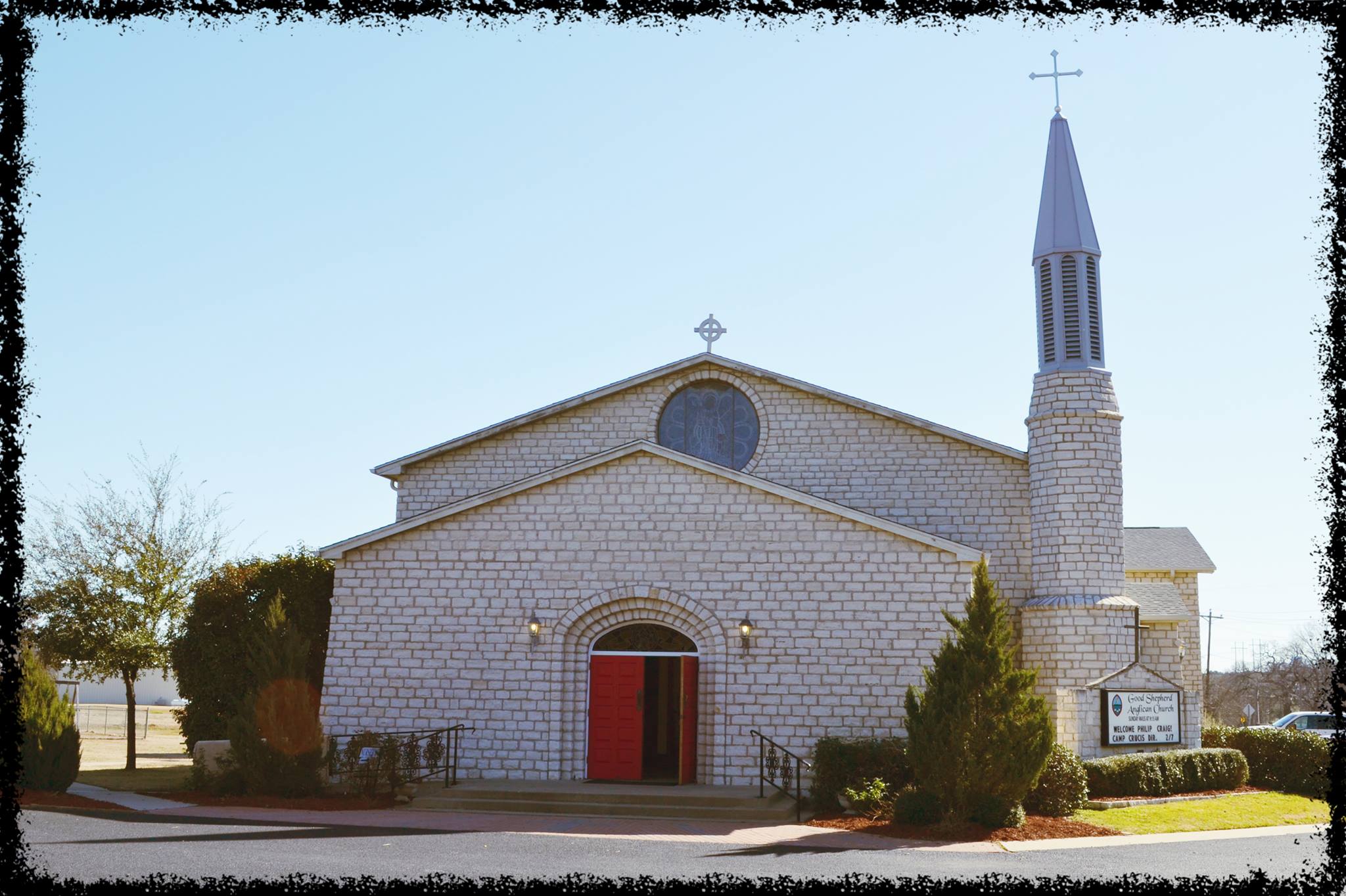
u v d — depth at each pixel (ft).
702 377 93.56
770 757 67.82
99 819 57.52
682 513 76.28
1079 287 87.04
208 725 92.32
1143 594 99.40
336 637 77.46
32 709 67.87
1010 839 57.26
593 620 76.23
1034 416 86.22
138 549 106.42
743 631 73.82
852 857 50.62
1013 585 86.38
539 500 77.77
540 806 66.28
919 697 65.36
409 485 94.79
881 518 73.82
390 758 69.51
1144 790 74.43
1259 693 295.89
